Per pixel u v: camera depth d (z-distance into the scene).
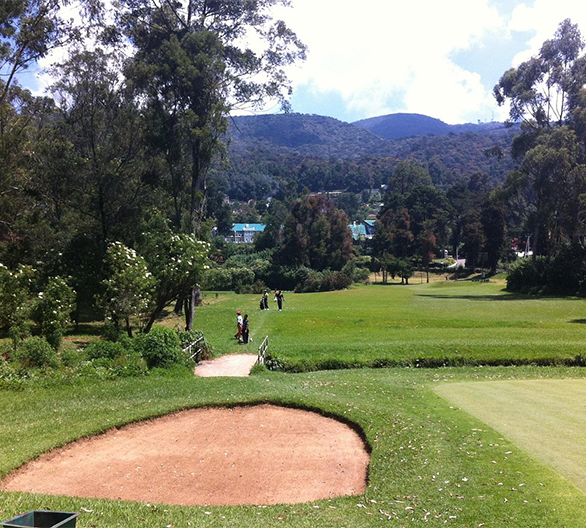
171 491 8.87
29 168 31.52
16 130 31.53
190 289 23.06
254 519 7.34
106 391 14.71
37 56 29.77
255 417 13.32
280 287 84.44
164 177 32.25
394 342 23.66
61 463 9.98
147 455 10.59
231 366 20.73
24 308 19.78
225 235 139.88
